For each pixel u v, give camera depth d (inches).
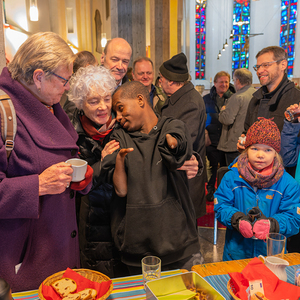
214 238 112.4
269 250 42.9
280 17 676.7
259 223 51.1
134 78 116.0
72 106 55.4
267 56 83.0
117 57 80.0
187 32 671.1
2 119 34.8
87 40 454.6
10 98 36.5
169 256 46.9
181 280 35.0
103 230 53.3
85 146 51.4
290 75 663.8
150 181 44.6
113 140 47.7
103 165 45.4
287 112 74.1
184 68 84.8
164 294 34.2
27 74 36.9
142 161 45.0
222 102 167.2
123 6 312.5
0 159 35.1
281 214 56.6
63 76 38.3
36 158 37.2
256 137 55.7
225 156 140.9
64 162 38.5
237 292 35.7
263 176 55.8
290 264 46.8
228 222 56.9
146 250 45.8
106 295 32.6
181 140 42.0
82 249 55.2
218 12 701.3
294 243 80.9
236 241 59.8
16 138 36.3
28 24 233.9
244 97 128.1
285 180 58.2
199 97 85.3
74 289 33.8
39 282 40.1
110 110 50.1
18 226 37.6
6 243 37.3
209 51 717.3
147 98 48.5
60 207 41.4
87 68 48.2
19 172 36.9
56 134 40.1
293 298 34.3
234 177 61.2
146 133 47.9
